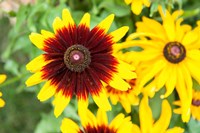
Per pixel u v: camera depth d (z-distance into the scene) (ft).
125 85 1.50
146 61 1.72
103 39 1.52
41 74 1.49
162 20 1.86
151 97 1.79
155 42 1.73
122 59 1.67
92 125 1.61
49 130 2.23
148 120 1.70
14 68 2.42
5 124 3.05
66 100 1.51
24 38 2.19
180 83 1.71
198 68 1.71
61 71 1.52
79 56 1.51
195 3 2.15
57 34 1.51
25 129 3.05
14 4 2.16
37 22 2.06
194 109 1.78
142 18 1.83
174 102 1.81
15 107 3.07
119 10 1.92
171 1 1.76
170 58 1.71
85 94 1.52
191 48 1.73
